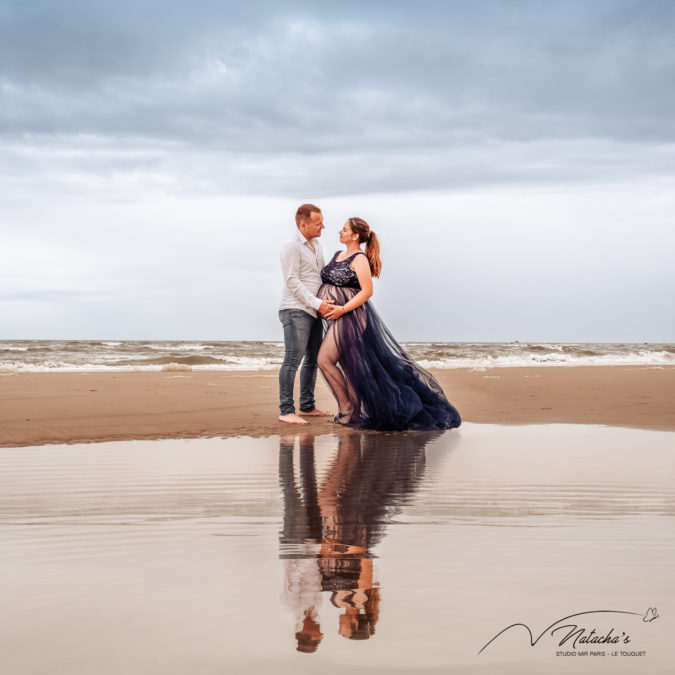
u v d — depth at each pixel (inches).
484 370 552.7
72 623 58.0
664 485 128.9
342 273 249.4
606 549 82.6
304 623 57.9
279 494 121.3
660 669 49.6
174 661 50.4
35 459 164.2
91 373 507.2
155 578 70.9
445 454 174.4
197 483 132.8
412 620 58.6
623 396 333.7
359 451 181.2
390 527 95.3
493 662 50.6
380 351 240.5
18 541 87.2
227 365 766.5
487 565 75.5
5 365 683.4
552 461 161.3
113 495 120.0
